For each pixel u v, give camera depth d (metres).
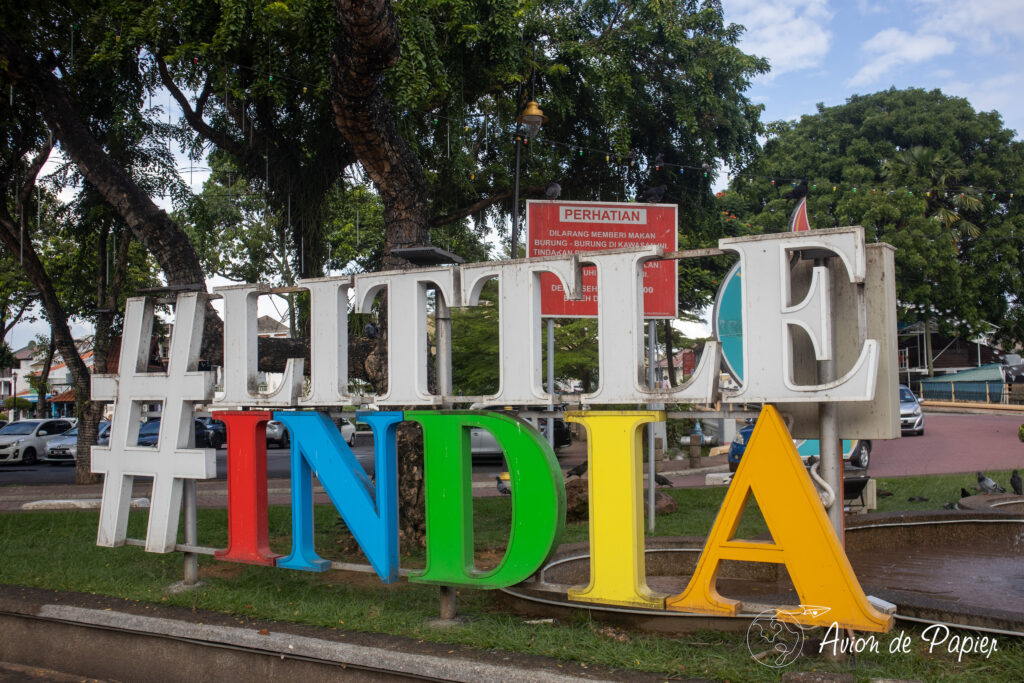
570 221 9.76
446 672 4.29
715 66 14.01
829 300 4.25
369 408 6.04
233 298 6.11
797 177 36.34
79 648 5.67
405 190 8.52
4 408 47.16
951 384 44.03
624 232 9.82
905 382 51.03
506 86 12.45
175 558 7.64
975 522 8.20
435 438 5.18
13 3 9.86
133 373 6.52
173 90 11.09
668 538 6.98
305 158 11.38
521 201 14.55
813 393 4.19
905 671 3.92
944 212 36.59
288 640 4.84
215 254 24.36
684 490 13.04
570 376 22.06
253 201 20.88
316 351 5.71
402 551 7.77
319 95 9.84
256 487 5.89
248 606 5.61
